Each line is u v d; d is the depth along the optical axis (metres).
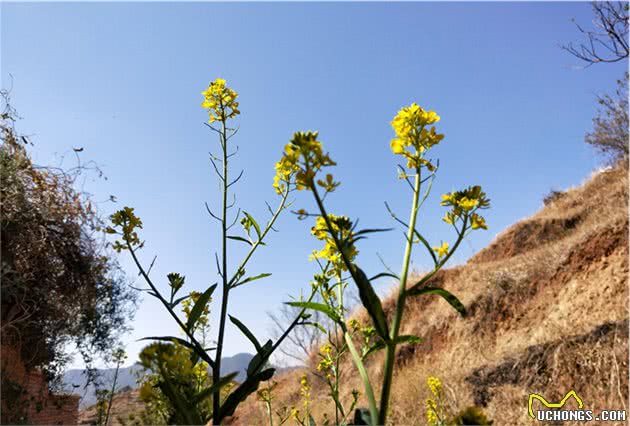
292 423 4.56
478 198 1.53
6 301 3.65
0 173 3.70
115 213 2.25
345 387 8.66
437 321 9.50
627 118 11.12
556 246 8.94
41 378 4.26
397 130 1.57
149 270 2.20
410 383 7.00
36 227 3.83
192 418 1.20
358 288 1.35
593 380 5.07
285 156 1.42
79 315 4.23
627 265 6.58
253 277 2.08
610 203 10.30
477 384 5.99
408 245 1.48
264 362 1.83
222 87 2.43
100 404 4.26
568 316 6.64
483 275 9.66
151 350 1.31
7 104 3.99
